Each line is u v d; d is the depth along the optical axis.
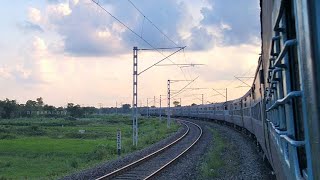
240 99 41.25
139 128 82.19
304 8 3.13
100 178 17.38
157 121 91.00
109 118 159.12
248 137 37.59
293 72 4.44
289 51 4.50
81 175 20.28
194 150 29.56
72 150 44.44
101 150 33.44
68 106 191.88
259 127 20.45
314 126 3.04
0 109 173.12
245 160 22.61
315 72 2.96
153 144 37.91
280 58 4.64
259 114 19.78
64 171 26.02
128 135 65.25
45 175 25.38
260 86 16.17
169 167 21.66
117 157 28.30
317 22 2.94
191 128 57.28
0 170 29.94
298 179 4.03
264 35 8.88
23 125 105.56
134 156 27.41
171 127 61.72
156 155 27.38
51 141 58.03
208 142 35.34
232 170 19.48
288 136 4.71
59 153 41.44
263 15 8.64
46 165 32.53
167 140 40.59
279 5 4.59
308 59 3.10
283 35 4.74
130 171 20.50
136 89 36.34
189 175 19.00
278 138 6.78
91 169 22.27
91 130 83.44
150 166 22.12
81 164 29.77
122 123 117.12
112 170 21.77
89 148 46.41
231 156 24.81
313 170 3.14
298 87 4.10
